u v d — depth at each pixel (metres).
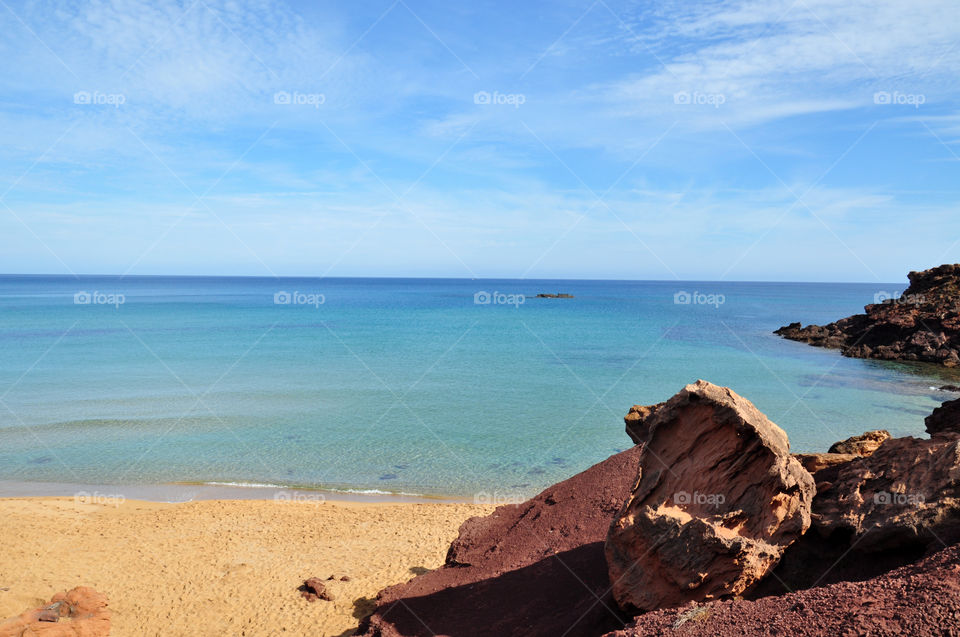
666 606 8.25
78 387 44.53
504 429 33.44
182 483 24.81
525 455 28.88
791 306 160.75
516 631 9.52
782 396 42.19
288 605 14.39
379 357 60.75
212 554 17.33
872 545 8.00
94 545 17.73
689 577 8.08
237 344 70.00
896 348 62.62
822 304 171.88
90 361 56.31
